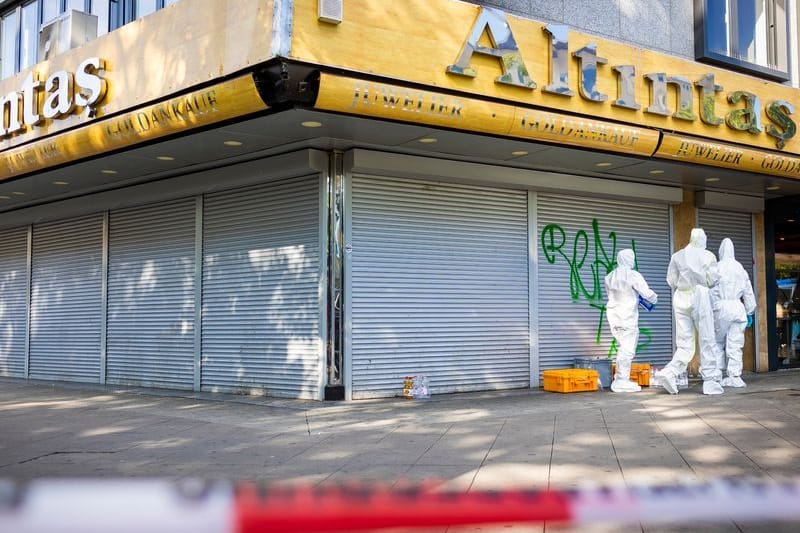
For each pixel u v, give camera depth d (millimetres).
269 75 8656
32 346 16375
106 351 14641
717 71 12703
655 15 13391
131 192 13711
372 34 9070
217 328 12695
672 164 12531
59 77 11391
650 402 10648
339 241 11273
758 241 16203
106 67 10820
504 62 10055
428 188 12156
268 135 10305
